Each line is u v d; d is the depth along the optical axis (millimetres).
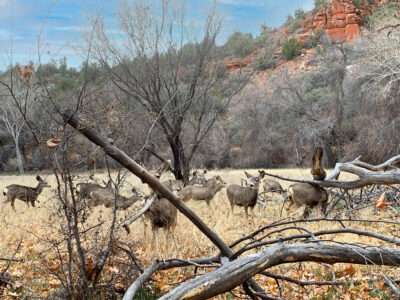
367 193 11789
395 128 35406
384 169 9633
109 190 10852
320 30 92312
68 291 5082
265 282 6105
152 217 7844
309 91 52094
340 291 5766
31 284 6273
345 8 93125
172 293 4078
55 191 5008
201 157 37500
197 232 9008
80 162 4742
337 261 4547
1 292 5664
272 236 8531
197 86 18719
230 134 47125
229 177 24422
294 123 45688
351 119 43125
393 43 35062
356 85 42594
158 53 17156
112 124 4836
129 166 4617
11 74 4332
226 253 4887
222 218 11102
